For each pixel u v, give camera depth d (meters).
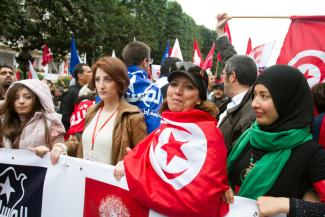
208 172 1.81
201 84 2.14
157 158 1.94
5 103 3.01
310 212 1.70
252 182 1.92
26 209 2.71
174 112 2.01
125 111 2.82
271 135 1.89
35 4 19.58
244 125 2.68
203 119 2.00
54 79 20.70
